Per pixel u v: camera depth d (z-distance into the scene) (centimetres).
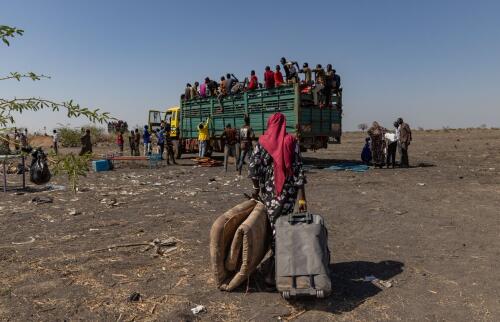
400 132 1677
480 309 400
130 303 424
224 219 449
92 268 524
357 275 493
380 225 728
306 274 395
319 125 1661
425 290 447
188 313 399
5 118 250
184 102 2148
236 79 1817
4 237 673
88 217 813
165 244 620
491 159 1972
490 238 638
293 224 426
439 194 1022
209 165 1836
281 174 441
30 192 1141
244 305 416
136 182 1333
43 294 447
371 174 1450
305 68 1612
